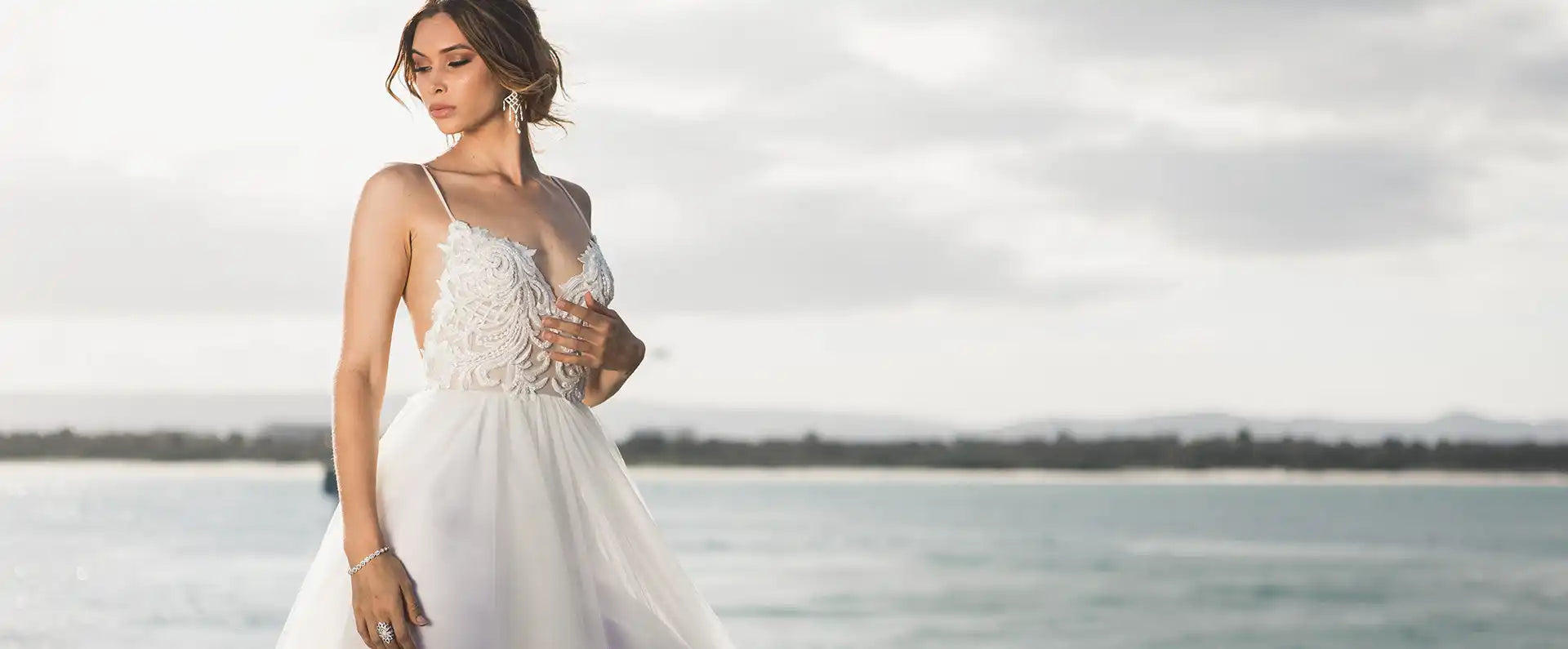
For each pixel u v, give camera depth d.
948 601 19.28
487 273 2.23
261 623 14.15
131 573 18.64
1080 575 23.50
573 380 2.36
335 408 2.16
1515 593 21.16
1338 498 49.25
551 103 2.44
